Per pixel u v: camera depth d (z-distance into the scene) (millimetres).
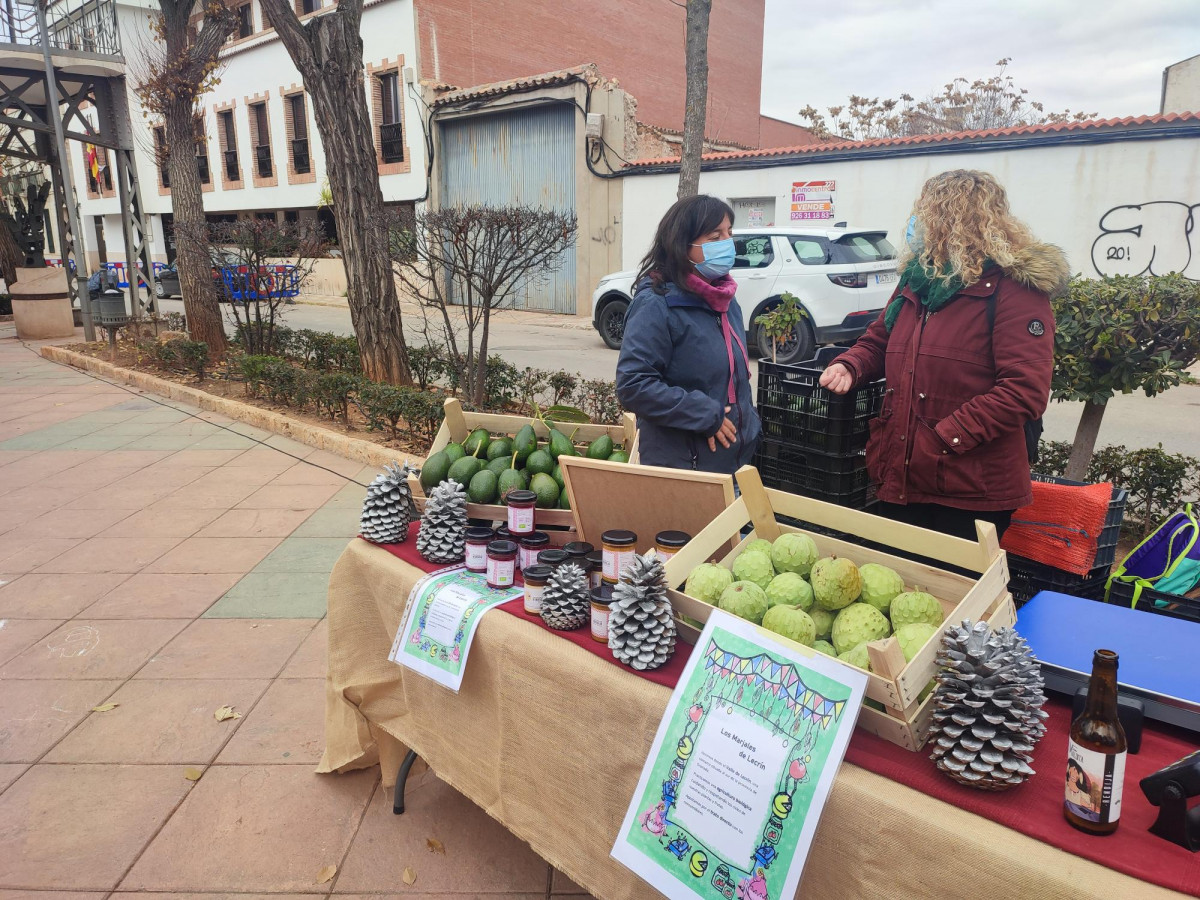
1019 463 2264
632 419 2748
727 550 1968
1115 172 9945
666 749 1557
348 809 2539
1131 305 3389
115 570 4445
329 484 5957
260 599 4062
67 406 8859
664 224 2475
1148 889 1105
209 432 7574
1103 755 1173
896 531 1766
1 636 3686
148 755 2811
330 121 7004
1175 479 4055
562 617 1872
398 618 2299
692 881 1468
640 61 23031
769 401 3230
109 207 29844
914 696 1372
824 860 1405
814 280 9242
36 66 11867
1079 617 1725
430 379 8250
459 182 18141
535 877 2256
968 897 1230
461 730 2180
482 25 18625
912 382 2314
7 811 2535
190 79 10250
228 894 2207
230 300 10117
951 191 2193
